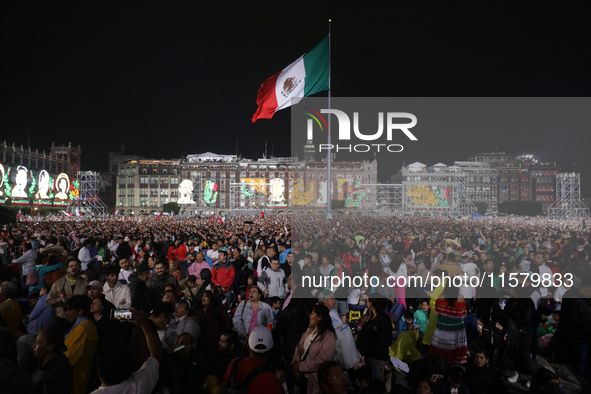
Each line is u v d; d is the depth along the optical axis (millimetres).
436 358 5570
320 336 5238
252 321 7039
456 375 5516
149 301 7617
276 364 5691
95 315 5906
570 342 6398
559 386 5555
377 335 6066
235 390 4301
